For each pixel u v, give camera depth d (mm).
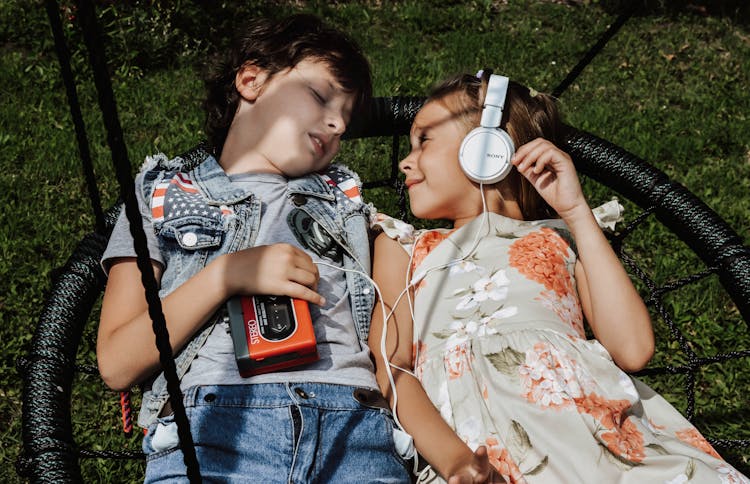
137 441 2430
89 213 3379
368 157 3723
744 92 4957
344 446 1493
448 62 5027
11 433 2449
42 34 4863
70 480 1469
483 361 1651
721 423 2574
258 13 5434
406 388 1657
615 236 2053
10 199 3451
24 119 4078
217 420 1454
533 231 1860
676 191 1984
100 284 1742
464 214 1921
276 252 1538
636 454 1517
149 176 1752
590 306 1786
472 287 1783
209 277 1511
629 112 4543
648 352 1695
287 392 1486
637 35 5738
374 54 5098
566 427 1531
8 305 2846
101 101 932
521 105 1934
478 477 1417
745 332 2895
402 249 1897
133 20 4910
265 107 1830
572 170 1752
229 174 1813
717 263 1903
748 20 6184
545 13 6062
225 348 1537
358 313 1724
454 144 1886
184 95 4469
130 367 1501
